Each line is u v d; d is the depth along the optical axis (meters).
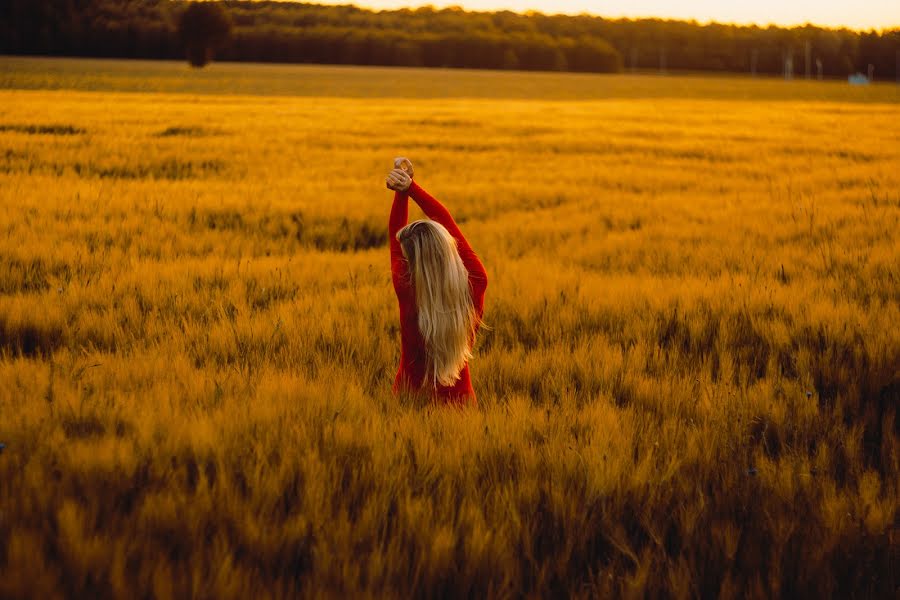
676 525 3.10
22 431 3.44
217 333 5.72
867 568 2.84
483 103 56.03
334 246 11.73
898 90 101.81
